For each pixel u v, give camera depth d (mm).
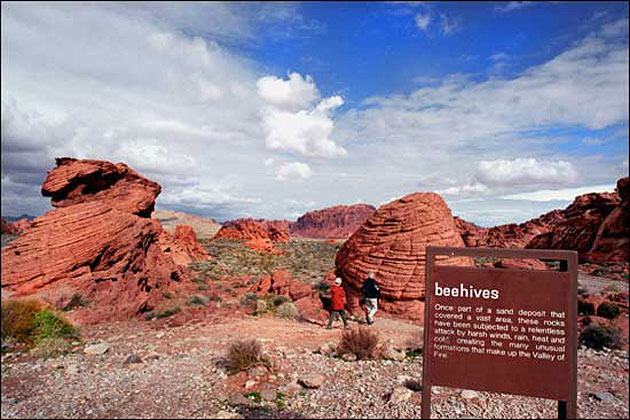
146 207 16281
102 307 10789
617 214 19781
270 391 5324
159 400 5172
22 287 10609
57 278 11039
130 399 5207
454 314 3166
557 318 2967
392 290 10977
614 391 5188
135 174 16328
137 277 13211
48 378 6008
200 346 7836
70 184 14250
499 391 3027
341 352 7133
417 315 10484
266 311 11844
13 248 11492
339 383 5758
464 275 3156
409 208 12406
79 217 12328
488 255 3105
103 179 15125
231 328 9414
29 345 7590
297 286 14148
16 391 5480
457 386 3105
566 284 2971
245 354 6293
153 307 12586
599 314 8891
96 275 11883
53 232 11734
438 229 11820
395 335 8812
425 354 3193
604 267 15438
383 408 4812
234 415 4672
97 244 12055
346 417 4590
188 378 5996
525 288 3031
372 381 5809
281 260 26984
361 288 11914
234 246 32875
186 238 26703
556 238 23406
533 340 3000
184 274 18453
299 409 4871
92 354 7320
